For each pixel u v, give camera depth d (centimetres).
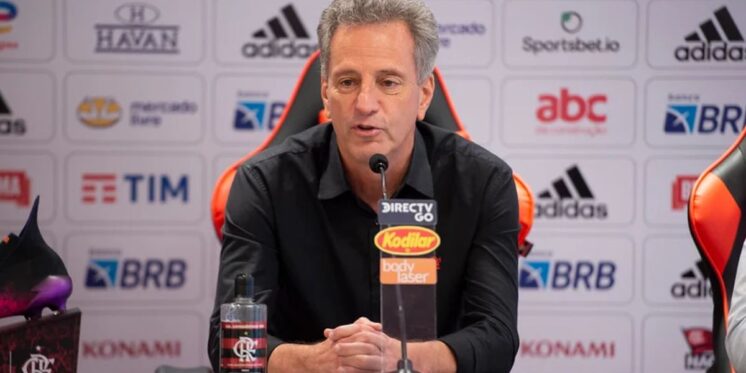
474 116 831
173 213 830
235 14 825
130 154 826
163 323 831
